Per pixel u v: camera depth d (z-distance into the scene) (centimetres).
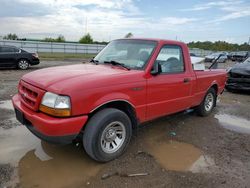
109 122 358
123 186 317
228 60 3703
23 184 313
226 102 816
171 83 456
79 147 416
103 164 369
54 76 359
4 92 799
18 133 466
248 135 516
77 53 4006
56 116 319
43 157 381
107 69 410
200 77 549
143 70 413
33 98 346
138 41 468
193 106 559
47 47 3769
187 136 493
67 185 316
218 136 502
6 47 1492
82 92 327
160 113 451
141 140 461
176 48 482
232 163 389
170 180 334
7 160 368
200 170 363
